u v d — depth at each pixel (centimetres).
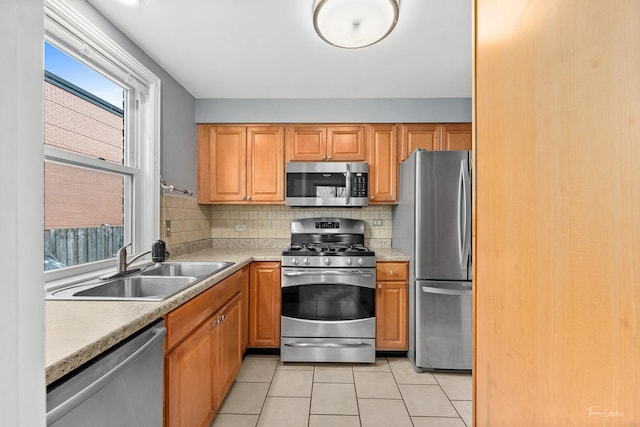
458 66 227
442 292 229
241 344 227
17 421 32
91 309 110
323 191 280
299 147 288
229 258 238
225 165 288
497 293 63
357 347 247
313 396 202
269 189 287
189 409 137
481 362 70
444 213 234
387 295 255
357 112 284
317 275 251
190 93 274
